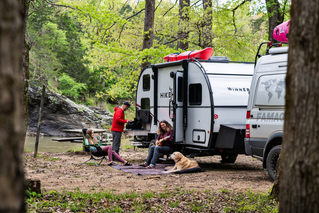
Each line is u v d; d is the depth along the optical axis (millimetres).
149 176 7785
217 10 16844
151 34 16328
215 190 6238
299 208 2443
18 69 1552
